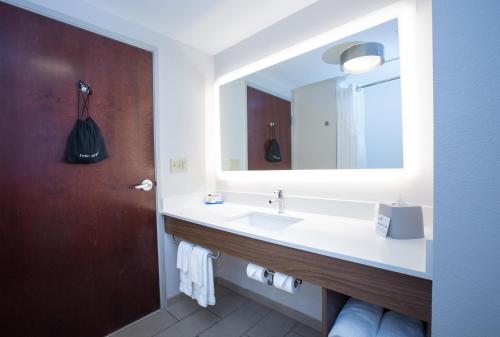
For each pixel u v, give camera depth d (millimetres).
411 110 1230
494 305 479
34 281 1335
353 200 1453
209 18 1711
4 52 1239
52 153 1388
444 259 526
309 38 1581
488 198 479
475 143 487
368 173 1389
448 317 527
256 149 1935
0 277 1236
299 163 1686
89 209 1529
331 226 1293
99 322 1564
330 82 1526
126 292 1691
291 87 1700
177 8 1602
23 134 1297
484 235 484
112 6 1566
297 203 1675
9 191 1260
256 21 1756
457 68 498
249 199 1979
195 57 2119
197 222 1550
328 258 980
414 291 796
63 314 1430
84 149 1450
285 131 1747
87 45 1521
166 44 1921
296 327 1652
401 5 1236
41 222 1357
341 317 991
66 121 1435
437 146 522
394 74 1298
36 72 1335
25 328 1307
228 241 1400
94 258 1549
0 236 1236
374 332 912
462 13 490
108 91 1606
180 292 2010
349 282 930
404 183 1268
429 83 1181
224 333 1598
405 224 1063
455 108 503
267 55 1818
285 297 1797
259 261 1231
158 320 1741
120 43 1667
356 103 1429
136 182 1742
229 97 2121
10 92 1257
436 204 529
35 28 1333
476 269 494
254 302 1949
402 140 1273
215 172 2252
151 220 1827
